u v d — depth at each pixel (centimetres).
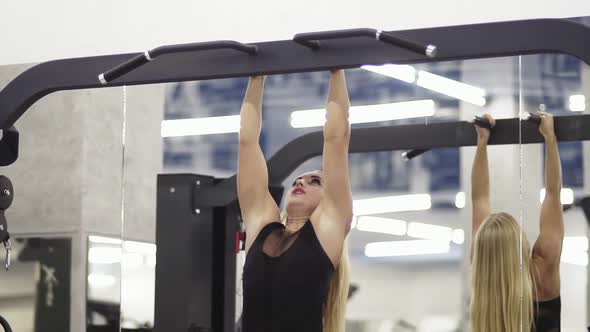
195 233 410
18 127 445
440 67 390
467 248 380
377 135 392
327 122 396
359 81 396
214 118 412
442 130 387
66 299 432
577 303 370
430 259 383
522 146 379
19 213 442
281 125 403
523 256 376
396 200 388
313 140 398
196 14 450
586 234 371
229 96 411
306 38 369
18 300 439
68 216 436
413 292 383
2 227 425
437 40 369
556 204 374
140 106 426
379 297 385
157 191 418
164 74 399
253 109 407
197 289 406
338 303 387
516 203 378
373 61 376
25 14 472
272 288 392
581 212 372
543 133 378
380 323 384
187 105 417
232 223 404
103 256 427
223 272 403
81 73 408
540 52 361
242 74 390
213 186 409
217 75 393
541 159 377
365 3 429
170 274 412
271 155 402
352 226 390
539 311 373
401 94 392
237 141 408
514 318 374
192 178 413
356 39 379
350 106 396
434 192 386
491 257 378
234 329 397
